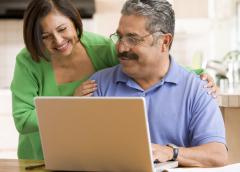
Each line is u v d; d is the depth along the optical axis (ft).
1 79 16.26
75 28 7.00
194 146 6.27
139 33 6.08
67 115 5.26
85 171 5.44
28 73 7.53
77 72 7.68
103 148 5.22
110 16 15.76
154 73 6.56
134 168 5.15
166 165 5.43
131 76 6.59
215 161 5.85
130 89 6.72
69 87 7.60
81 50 7.65
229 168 5.36
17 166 5.98
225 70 12.16
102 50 7.74
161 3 6.22
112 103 5.00
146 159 5.04
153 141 6.48
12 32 16.10
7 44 16.14
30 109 7.47
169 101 6.51
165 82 6.59
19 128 7.47
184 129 6.44
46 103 5.32
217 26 15.71
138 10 6.11
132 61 6.24
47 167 5.64
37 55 7.05
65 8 6.80
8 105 14.01
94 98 5.08
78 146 5.34
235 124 9.14
